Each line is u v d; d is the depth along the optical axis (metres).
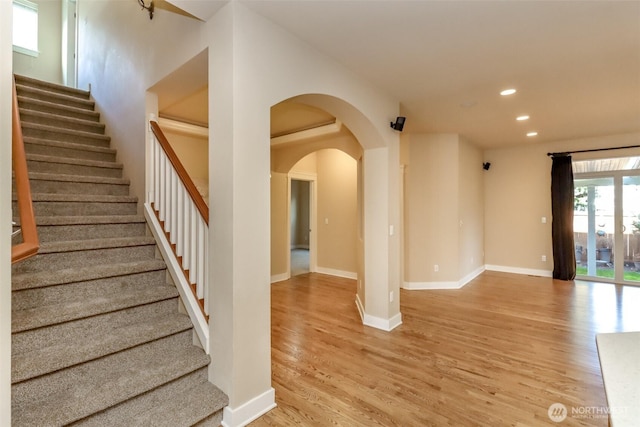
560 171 5.62
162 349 2.06
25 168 1.41
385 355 2.81
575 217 5.78
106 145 3.40
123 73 3.13
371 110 3.08
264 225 2.06
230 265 1.88
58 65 5.43
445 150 5.20
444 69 2.79
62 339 1.84
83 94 3.89
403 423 1.93
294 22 2.10
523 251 6.18
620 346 1.19
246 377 1.95
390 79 2.98
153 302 2.23
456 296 4.68
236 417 1.88
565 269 5.58
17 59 5.02
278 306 4.22
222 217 1.94
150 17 2.70
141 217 2.76
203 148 4.68
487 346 2.98
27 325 1.70
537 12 1.98
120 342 1.86
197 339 2.18
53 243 2.18
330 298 4.60
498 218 6.43
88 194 2.84
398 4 1.91
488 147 6.27
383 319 3.42
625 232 5.30
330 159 6.28
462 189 5.43
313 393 2.24
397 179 3.61
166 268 2.50
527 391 2.25
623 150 5.16
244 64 1.93
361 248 4.01
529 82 3.05
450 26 2.14
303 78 2.34
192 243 2.28
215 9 1.97
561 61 2.63
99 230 2.55
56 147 2.96
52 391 1.63
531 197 6.06
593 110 3.88
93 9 3.78
